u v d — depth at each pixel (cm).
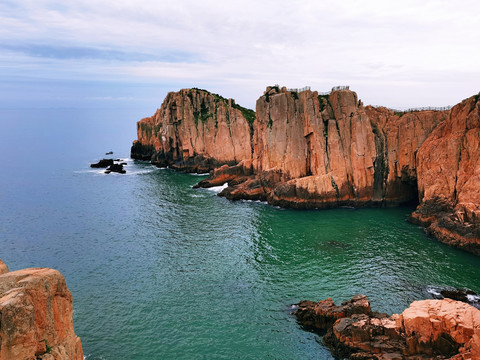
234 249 6812
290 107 9844
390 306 4828
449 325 3584
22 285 2266
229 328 4509
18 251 6838
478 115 7125
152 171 15212
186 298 5175
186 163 15138
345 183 9350
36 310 2303
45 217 8894
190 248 6906
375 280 5516
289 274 5791
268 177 10044
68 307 2602
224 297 5184
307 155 9825
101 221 8562
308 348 4150
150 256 6575
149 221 8525
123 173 14662
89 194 11188
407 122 9150
